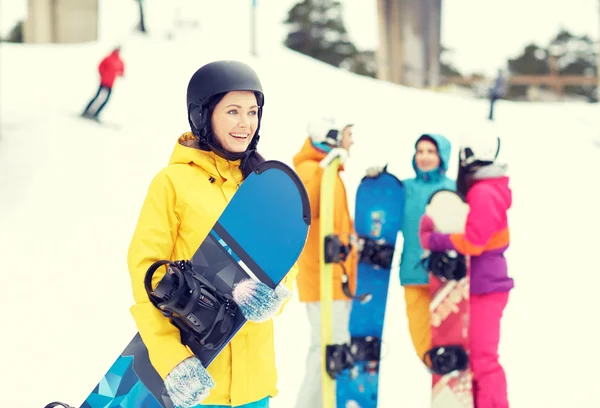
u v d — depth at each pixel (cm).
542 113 1616
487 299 374
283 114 1340
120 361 230
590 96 3822
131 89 1488
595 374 495
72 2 2327
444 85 2544
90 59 1812
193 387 211
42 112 1271
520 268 758
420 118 1425
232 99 231
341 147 399
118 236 798
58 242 777
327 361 376
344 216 406
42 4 2328
